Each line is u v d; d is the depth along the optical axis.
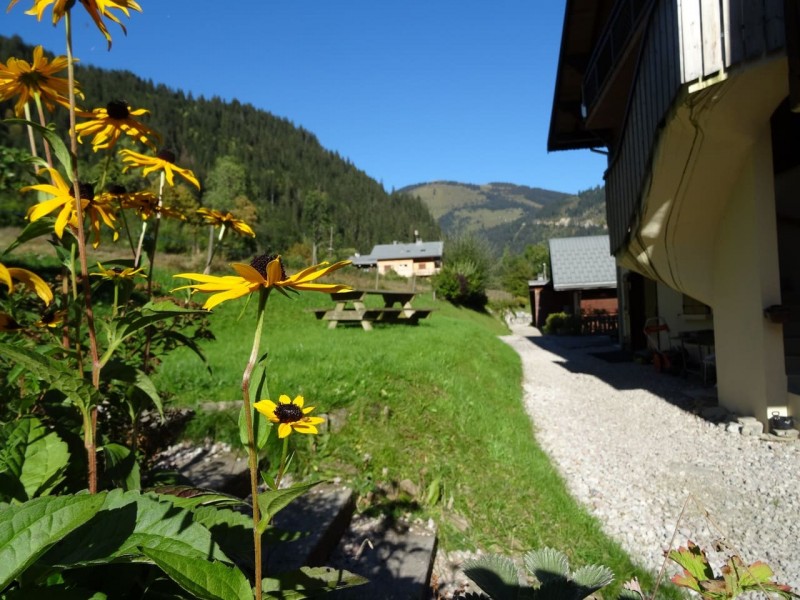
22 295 1.64
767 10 3.62
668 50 4.35
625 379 8.46
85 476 1.41
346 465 2.95
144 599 1.11
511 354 11.36
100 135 1.46
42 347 1.23
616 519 3.42
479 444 3.73
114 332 1.17
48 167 1.28
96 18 1.15
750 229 5.06
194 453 2.85
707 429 5.25
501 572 1.14
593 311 23.75
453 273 25.50
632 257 6.20
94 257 7.16
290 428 0.97
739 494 3.75
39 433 1.31
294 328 8.87
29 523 0.83
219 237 1.85
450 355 6.23
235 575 0.92
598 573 1.09
